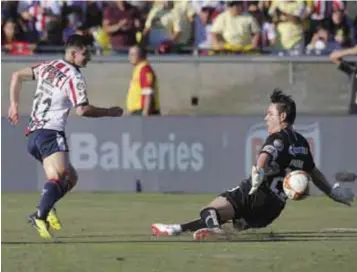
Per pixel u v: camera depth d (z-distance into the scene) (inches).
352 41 2224.4
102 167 1940.2
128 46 2223.2
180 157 1932.8
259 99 2076.8
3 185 1951.3
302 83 2060.8
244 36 2165.4
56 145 1196.5
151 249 1093.8
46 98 1203.2
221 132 1927.9
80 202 1737.2
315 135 1907.0
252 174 1127.6
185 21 2235.5
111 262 993.5
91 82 2090.3
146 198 1814.7
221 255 1044.5
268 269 946.1
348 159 1903.3
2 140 1950.1
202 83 2090.3
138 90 1979.6
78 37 1208.8
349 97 2017.7
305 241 1174.3
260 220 1181.7
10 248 1109.1
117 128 1936.5
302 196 1154.7
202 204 1700.3
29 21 2263.8
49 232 1192.2
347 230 1309.1
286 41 2190.0
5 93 2038.6
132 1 2289.6
